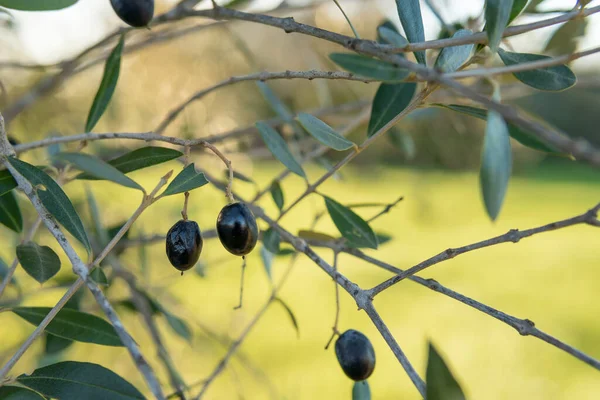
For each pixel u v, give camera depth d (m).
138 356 0.43
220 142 0.64
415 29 0.45
